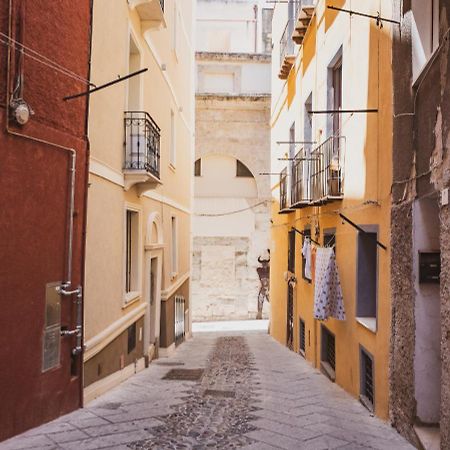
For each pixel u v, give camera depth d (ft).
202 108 89.51
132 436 19.53
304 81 45.73
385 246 23.95
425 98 19.42
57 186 22.13
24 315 20.04
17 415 19.66
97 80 26.78
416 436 19.26
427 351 19.88
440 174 17.61
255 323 86.84
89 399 25.62
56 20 22.00
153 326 43.75
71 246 23.07
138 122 32.73
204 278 89.81
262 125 90.02
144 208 38.73
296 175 45.39
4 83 18.84
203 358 44.45
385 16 24.57
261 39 99.19
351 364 29.19
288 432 20.56
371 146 26.48
